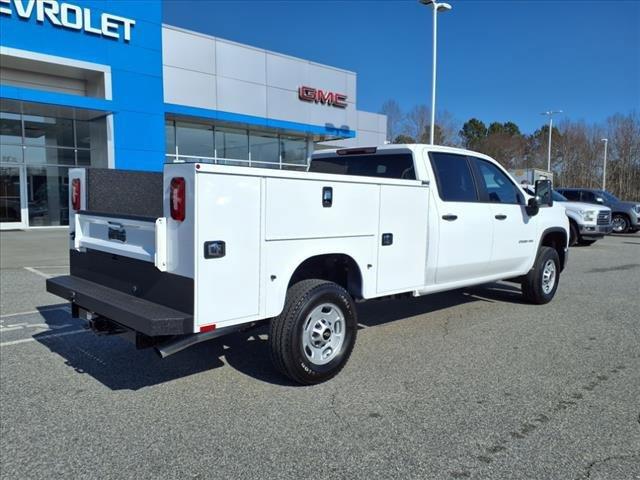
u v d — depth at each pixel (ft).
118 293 14.11
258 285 12.95
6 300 24.81
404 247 17.10
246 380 14.98
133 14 62.34
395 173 19.38
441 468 10.45
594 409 13.28
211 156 75.92
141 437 11.58
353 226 15.26
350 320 15.28
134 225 13.51
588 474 10.28
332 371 14.87
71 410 12.93
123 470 10.27
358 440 11.53
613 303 25.86
